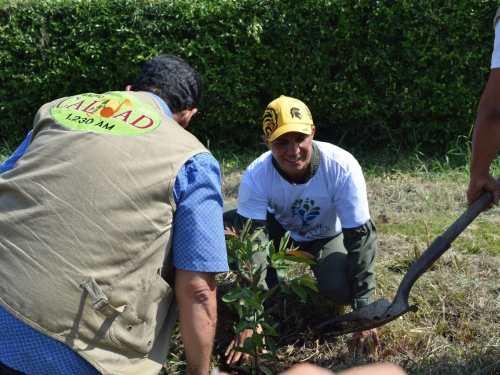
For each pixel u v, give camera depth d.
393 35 5.13
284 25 5.20
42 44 5.56
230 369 2.63
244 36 5.30
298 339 2.90
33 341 1.55
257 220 2.73
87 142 1.65
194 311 1.70
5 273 1.56
